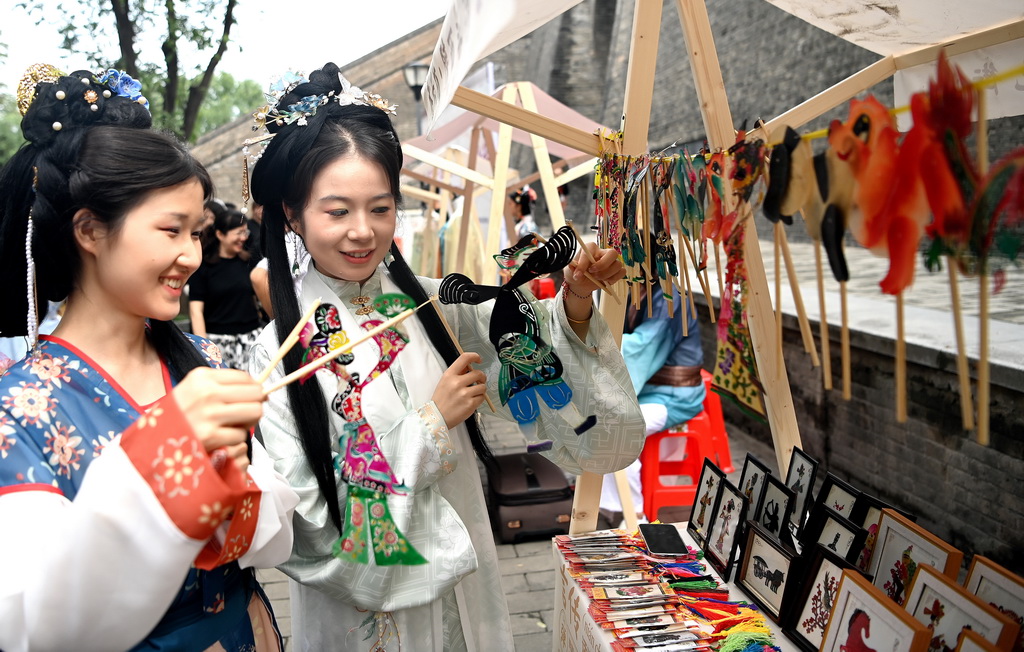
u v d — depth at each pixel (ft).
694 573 6.08
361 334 4.92
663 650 5.03
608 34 52.47
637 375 10.28
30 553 2.96
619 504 11.57
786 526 5.64
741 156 3.60
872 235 2.79
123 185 3.27
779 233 3.31
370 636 4.82
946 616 4.08
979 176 2.46
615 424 5.34
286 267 5.03
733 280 3.78
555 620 6.83
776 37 26.76
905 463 11.08
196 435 2.86
